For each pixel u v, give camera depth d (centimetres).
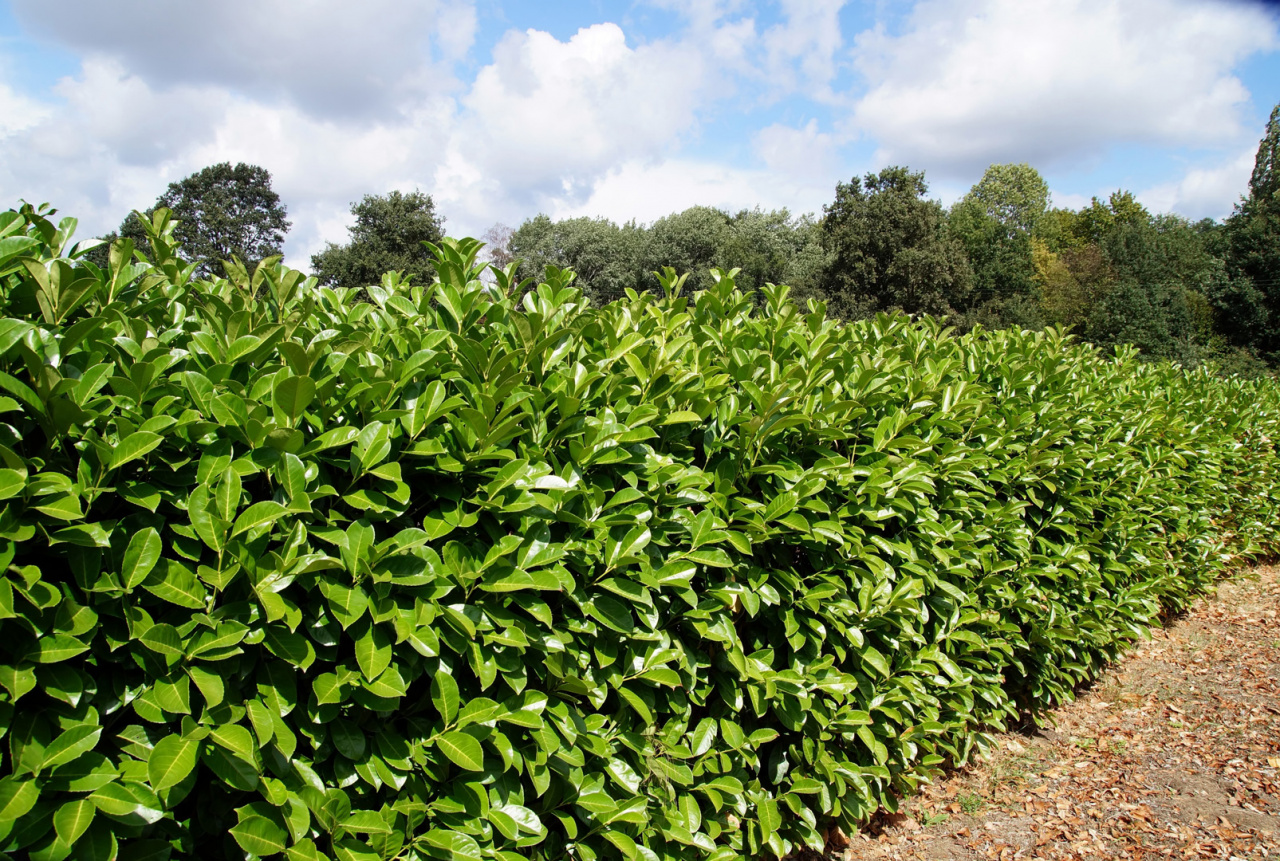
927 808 386
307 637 163
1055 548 466
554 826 215
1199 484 698
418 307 262
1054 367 499
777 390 255
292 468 161
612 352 262
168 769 130
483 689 178
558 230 5781
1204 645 660
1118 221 6450
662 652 224
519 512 196
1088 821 382
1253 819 387
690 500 234
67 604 134
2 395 142
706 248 4850
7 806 117
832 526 267
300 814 148
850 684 275
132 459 145
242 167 6000
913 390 350
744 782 271
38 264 160
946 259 4300
